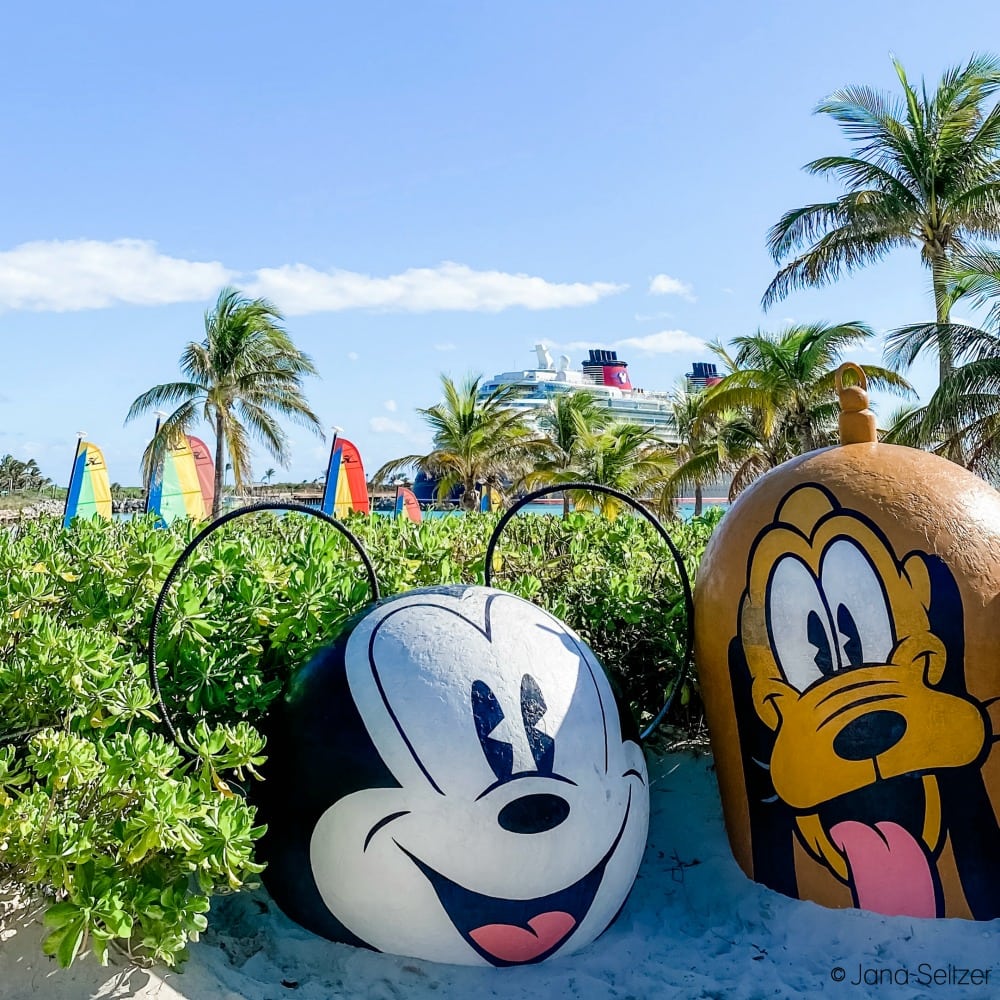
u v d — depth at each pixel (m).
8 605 4.25
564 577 6.06
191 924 3.10
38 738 3.28
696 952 3.82
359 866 3.46
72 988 3.17
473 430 34.56
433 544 6.21
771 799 4.09
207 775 3.41
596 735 3.67
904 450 4.20
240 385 27.22
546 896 3.48
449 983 3.43
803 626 3.92
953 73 19.64
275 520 9.41
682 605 5.21
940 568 3.79
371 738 3.50
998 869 3.83
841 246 20.55
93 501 12.81
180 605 4.16
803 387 23.28
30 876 3.08
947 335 16.78
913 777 3.80
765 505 4.13
